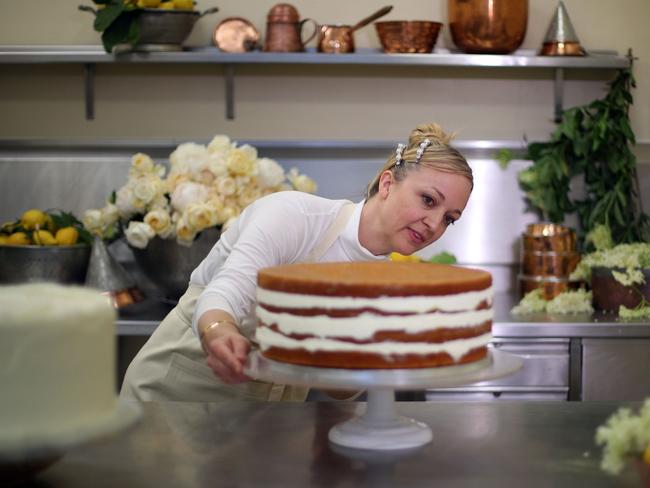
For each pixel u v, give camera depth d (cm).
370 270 146
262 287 143
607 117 336
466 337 139
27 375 112
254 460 134
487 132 357
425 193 177
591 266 315
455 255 354
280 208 180
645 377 293
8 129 354
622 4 356
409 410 160
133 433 146
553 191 343
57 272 299
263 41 351
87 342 116
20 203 348
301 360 138
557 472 129
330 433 144
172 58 328
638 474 120
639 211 351
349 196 350
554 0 355
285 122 355
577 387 293
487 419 155
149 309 306
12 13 349
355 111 356
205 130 355
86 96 352
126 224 311
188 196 290
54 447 109
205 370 204
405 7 353
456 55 331
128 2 322
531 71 356
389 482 125
